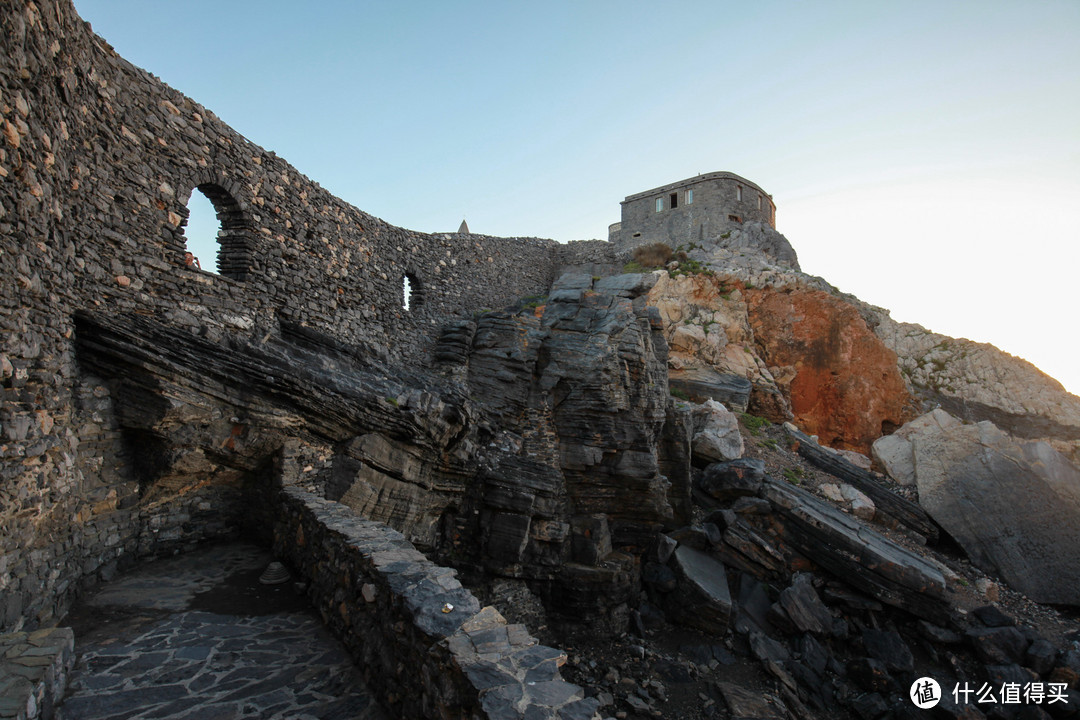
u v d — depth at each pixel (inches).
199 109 425.1
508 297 1071.6
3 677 152.5
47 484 243.4
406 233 763.4
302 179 542.3
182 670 195.5
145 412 323.6
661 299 1115.9
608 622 634.2
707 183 1397.6
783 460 931.3
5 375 211.8
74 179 306.2
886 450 986.7
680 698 531.8
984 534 808.3
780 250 1334.9
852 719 545.0
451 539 610.5
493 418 687.7
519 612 617.9
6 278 214.7
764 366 1124.5
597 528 679.1
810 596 661.9
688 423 813.9
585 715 117.3
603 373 703.1
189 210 412.8
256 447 376.5
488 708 117.0
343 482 438.6
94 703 170.1
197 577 302.4
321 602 253.4
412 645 159.9
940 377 1346.0
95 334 315.3
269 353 427.8
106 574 295.7
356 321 622.8
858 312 1172.5
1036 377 1290.6
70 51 291.7
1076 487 802.2
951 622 644.7
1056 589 737.0
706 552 740.0
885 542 738.8
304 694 181.3
